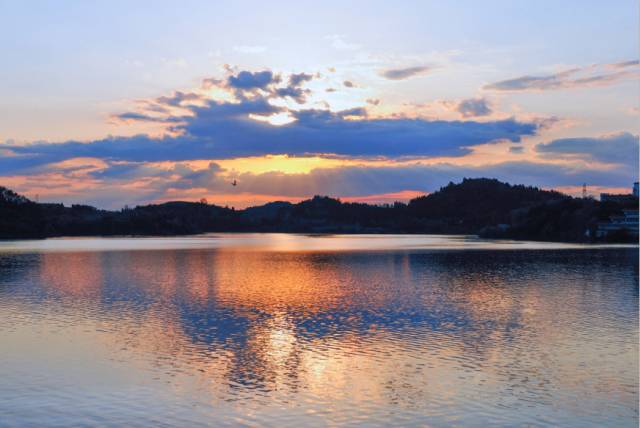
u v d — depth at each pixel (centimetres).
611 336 4447
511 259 12431
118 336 4488
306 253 16012
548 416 2848
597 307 5756
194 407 2962
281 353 3966
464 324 4925
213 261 12550
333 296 6694
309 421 2791
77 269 10281
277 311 5631
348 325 4909
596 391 3188
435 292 6975
